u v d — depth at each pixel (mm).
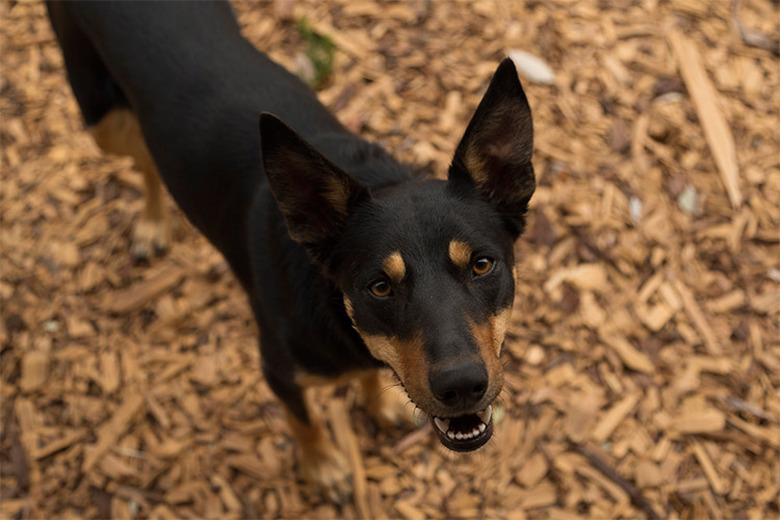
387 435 1039
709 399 1035
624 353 1062
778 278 1106
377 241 762
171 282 1139
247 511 1003
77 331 1111
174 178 961
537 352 1067
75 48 1026
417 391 737
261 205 882
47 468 1030
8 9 1400
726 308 1090
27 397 1072
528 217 1149
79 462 1032
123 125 1061
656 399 1037
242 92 931
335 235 796
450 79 1263
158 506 1008
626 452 1012
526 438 1020
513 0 1348
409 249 750
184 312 1117
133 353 1094
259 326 901
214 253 1158
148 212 1152
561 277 1109
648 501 983
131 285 1143
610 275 1113
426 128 1230
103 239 1179
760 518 972
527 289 1103
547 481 1000
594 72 1270
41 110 1285
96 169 1231
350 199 776
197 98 938
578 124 1227
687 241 1133
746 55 1288
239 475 1021
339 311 823
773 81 1263
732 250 1126
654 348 1066
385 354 775
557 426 1025
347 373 874
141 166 1100
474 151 775
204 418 1052
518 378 1054
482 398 730
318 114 946
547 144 1207
